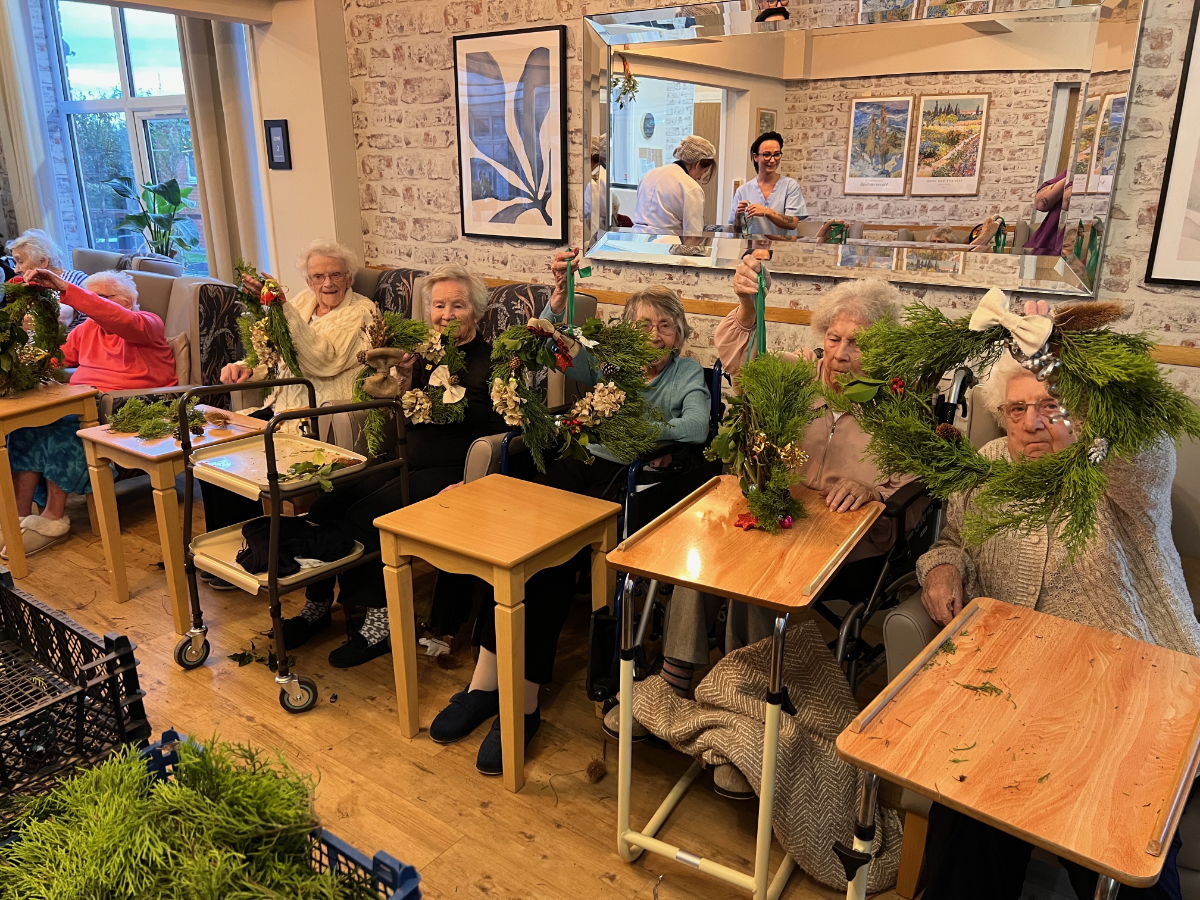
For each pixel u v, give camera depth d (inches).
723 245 114.7
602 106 119.5
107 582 114.9
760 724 66.4
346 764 79.9
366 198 158.9
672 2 110.3
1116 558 61.1
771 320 113.4
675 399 97.0
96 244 257.1
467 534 74.1
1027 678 49.5
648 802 75.7
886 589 74.6
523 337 84.7
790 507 67.7
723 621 86.7
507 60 130.0
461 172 141.6
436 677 94.3
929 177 98.1
